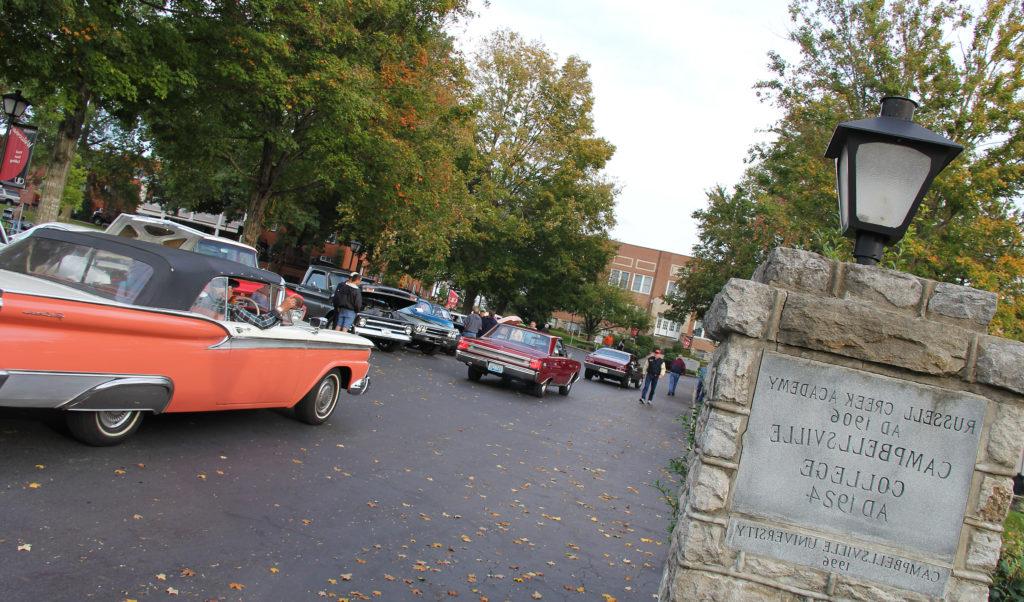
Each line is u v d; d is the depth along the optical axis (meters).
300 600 4.35
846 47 17.72
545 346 18.75
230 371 7.05
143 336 5.96
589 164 42.25
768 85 19.22
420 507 6.70
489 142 39.53
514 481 8.57
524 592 5.19
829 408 3.55
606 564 6.25
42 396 5.42
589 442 12.90
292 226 40.06
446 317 24.58
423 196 20.97
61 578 4.02
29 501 4.90
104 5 11.74
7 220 23.03
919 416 3.51
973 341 3.50
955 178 14.08
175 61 13.41
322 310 18.94
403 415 11.20
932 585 3.45
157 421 7.57
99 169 38.94
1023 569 5.21
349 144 17.62
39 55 11.46
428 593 4.82
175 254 6.64
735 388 3.58
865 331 3.54
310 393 8.81
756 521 3.54
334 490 6.64
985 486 3.47
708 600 3.50
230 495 5.91
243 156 23.64
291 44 15.39
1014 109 14.40
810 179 18.83
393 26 18.08
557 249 43.75
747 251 30.77
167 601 4.03
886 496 3.51
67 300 5.35
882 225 3.72
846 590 3.47
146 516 5.11
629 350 61.56
